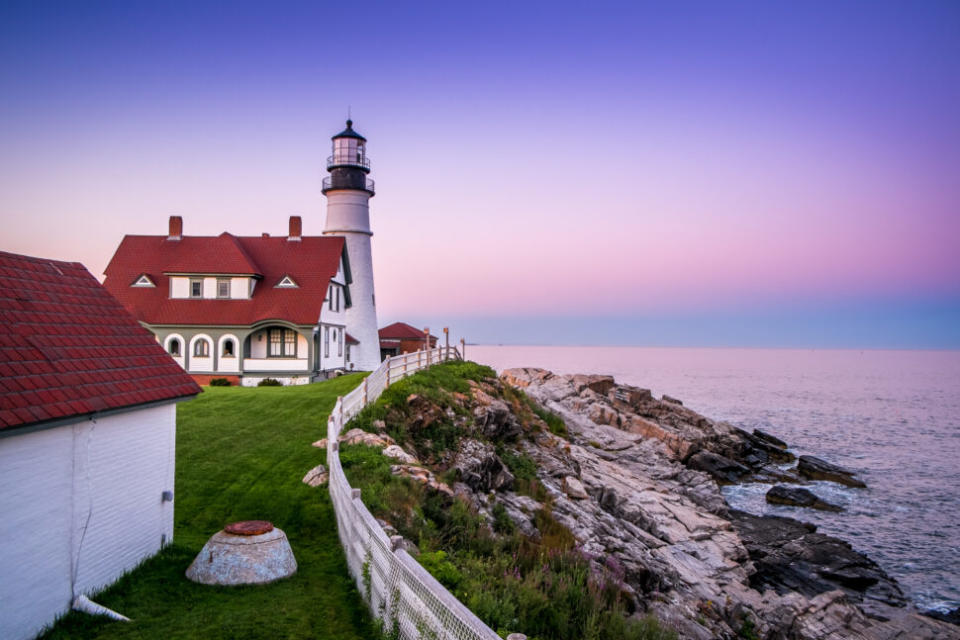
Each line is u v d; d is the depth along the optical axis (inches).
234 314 1684.3
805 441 2571.4
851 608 880.3
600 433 1747.0
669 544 1026.7
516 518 764.6
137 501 469.4
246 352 1681.8
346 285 2000.5
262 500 607.8
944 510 1539.1
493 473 918.4
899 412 3654.0
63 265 545.0
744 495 1651.1
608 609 535.8
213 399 1053.2
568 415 1830.7
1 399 357.4
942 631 856.3
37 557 370.9
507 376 2194.9
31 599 365.1
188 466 693.9
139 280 1744.6
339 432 726.5
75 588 402.0
